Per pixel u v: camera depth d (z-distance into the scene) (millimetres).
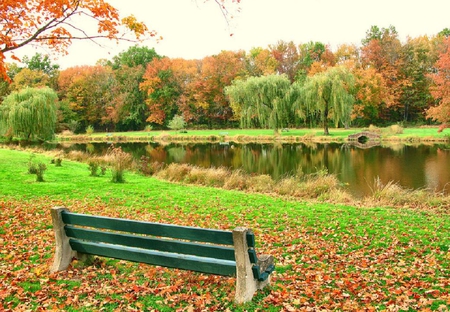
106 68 77875
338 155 29234
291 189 14328
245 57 74062
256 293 4133
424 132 44719
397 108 63500
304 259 5852
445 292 4434
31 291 4324
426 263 5570
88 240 4867
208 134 54594
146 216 9062
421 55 62562
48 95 42000
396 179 18375
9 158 21531
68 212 4730
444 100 37031
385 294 4414
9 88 61406
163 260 4203
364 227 7895
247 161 27750
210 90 70562
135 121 75875
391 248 6406
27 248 6000
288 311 3869
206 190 13555
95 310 3865
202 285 4535
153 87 73312
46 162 20891
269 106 46406
